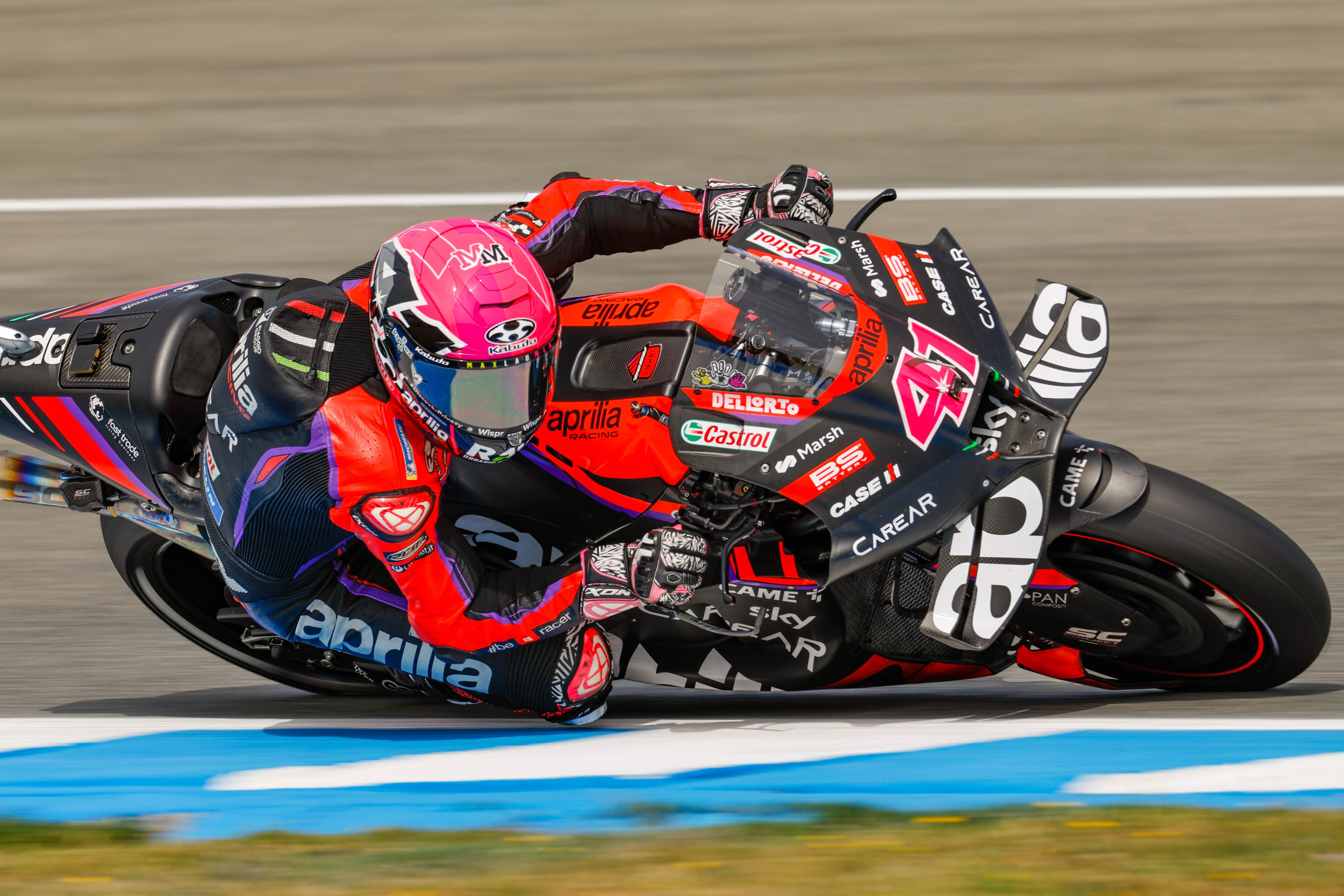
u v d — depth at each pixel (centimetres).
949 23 4181
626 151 3275
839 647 1232
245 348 1126
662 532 1074
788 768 1128
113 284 2627
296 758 1204
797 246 1167
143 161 3316
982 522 1066
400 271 1010
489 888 948
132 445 1283
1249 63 3731
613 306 1180
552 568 1141
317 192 3073
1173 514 1127
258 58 4119
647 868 966
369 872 976
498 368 991
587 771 1141
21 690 1488
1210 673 1272
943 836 992
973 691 1397
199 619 1495
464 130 3453
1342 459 1895
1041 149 3195
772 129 3378
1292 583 1144
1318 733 1165
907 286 1148
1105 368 2198
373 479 1030
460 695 1262
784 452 1073
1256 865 935
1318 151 3127
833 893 925
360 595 1226
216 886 966
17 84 3956
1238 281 2495
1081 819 1006
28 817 1093
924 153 3192
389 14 4509
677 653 1277
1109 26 4091
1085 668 1324
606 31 4238
